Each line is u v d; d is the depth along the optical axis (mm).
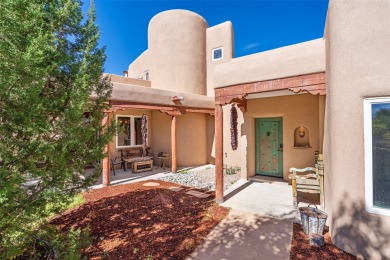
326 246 3826
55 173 2625
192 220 5031
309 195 6879
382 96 3299
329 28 4133
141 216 5246
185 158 13047
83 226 4664
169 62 13750
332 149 3936
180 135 13008
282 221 4934
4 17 2199
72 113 2564
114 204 6062
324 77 4918
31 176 2492
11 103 2264
